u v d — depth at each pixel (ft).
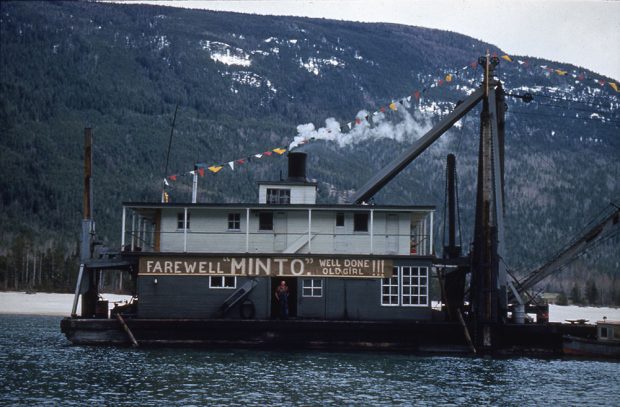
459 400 212.02
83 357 261.65
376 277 285.23
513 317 299.58
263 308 284.20
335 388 220.84
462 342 286.05
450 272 307.99
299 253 285.84
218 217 293.84
